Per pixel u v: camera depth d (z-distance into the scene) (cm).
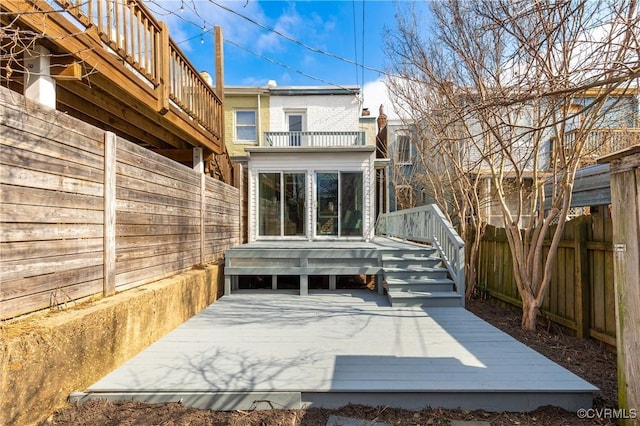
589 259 363
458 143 596
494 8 371
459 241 498
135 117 443
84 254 266
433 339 345
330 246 656
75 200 256
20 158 209
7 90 200
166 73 432
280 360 290
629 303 206
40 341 199
